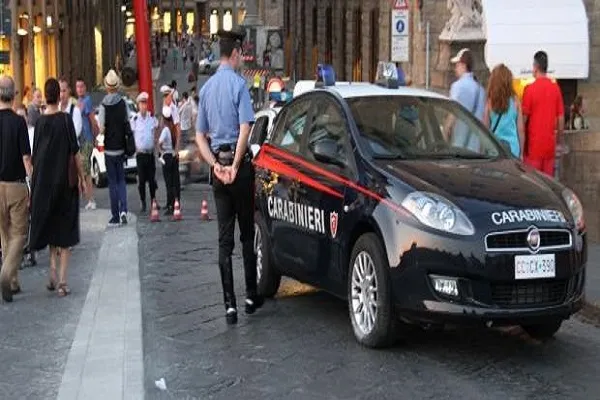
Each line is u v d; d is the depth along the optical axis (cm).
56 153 1045
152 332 919
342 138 904
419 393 735
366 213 830
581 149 1441
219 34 930
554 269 782
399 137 899
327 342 870
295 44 6028
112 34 8062
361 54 4200
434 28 2667
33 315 989
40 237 1054
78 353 844
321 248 904
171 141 1791
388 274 806
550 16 2514
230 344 873
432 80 2381
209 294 1079
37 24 3775
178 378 781
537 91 1217
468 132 936
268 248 1015
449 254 768
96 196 2250
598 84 2605
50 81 1036
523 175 853
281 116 1041
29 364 823
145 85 3052
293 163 966
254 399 729
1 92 1041
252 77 4784
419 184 810
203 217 1730
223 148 930
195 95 2827
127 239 1446
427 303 779
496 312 768
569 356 831
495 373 782
